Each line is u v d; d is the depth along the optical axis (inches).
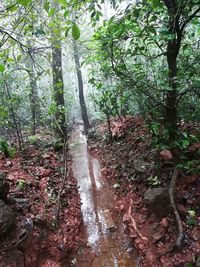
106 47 179.3
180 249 147.0
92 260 171.6
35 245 154.1
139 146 273.1
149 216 185.6
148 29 158.9
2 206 147.9
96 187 278.5
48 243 163.3
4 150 251.0
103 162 335.6
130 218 196.1
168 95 183.8
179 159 196.1
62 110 345.4
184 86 173.2
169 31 162.6
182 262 140.7
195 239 148.3
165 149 202.2
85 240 191.0
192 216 161.3
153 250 158.7
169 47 176.2
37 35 130.6
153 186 197.5
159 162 204.4
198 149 192.7
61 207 201.3
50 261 154.4
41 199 197.0
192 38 238.8
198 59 172.2
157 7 163.2
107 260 170.9
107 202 243.3
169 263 143.3
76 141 503.8
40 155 282.0
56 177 247.1
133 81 180.1
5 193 161.5
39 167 247.0
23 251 145.6
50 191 211.2
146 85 192.9
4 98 292.4
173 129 191.9
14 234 149.2
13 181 202.4
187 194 174.6
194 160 178.1
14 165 234.2
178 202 172.4
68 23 126.3
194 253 142.1
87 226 209.2
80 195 261.6
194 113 218.2
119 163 288.0
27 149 295.6
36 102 374.0
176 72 177.8
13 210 163.9
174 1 156.0
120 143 336.2
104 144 390.6
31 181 210.7
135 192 219.3
